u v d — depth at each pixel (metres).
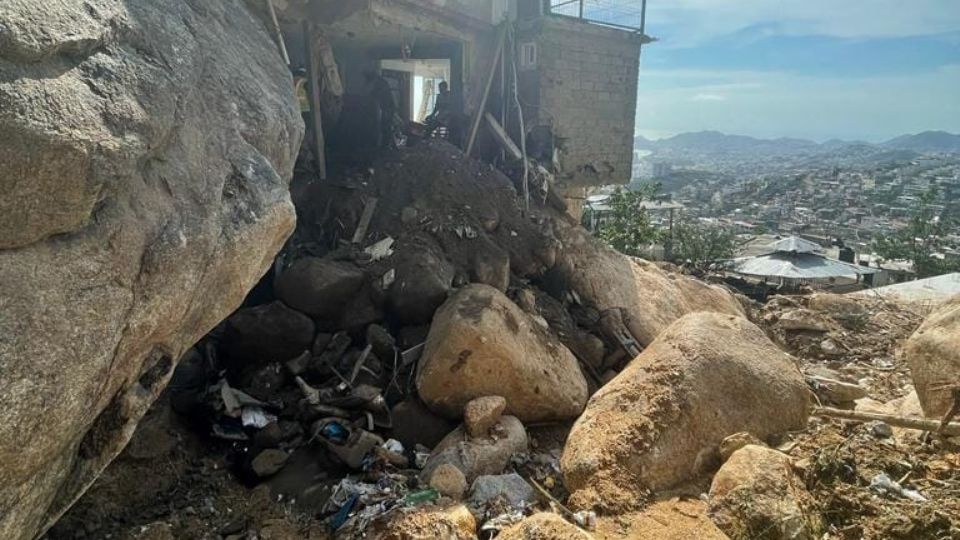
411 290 7.02
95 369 2.80
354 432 5.81
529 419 6.30
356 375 6.49
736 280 17.94
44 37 2.68
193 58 3.99
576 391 6.62
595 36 12.73
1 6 2.55
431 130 11.89
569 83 12.46
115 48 3.26
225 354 6.56
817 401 6.56
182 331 3.69
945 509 4.14
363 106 10.51
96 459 3.27
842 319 10.70
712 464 4.92
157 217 3.27
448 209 8.47
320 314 6.80
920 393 5.73
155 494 5.07
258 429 5.82
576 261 9.02
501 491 4.87
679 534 4.09
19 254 2.56
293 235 8.07
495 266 7.85
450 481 4.93
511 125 11.98
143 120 3.17
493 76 11.98
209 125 4.04
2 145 2.41
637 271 9.95
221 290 3.95
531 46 11.91
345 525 4.59
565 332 7.96
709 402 5.12
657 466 4.74
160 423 5.48
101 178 2.80
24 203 2.52
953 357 5.45
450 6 10.91
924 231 30.97
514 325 6.54
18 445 2.44
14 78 2.53
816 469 4.58
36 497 2.80
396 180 8.88
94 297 2.81
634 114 13.99
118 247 2.98
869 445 5.00
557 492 5.11
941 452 4.98
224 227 3.79
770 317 10.74
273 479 5.42
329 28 9.91
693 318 6.03
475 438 5.57
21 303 2.47
